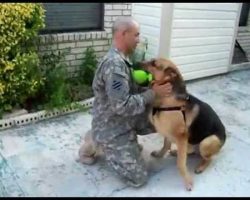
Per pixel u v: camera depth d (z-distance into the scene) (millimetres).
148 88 2740
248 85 5559
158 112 2721
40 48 4270
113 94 2461
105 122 2684
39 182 2793
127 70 2562
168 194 2742
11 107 3730
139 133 2961
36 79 3809
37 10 3639
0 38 3357
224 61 5898
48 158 3139
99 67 2572
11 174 2875
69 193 2682
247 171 3146
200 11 5043
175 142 2779
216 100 4852
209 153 2982
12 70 3557
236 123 4160
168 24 4727
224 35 5629
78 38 4551
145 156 3273
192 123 2803
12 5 3352
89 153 3031
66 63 4578
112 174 2951
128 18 2545
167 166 3125
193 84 5461
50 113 3910
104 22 4812
